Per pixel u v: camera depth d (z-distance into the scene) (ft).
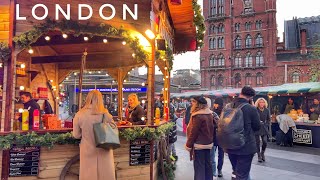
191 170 25.89
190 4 23.36
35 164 16.53
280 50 207.72
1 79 18.16
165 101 28.86
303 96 52.34
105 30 17.70
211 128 18.52
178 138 51.34
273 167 27.20
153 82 19.13
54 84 35.01
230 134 16.31
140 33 18.56
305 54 197.57
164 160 22.08
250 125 16.78
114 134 15.20
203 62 229.86
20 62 27.81
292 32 211.20
